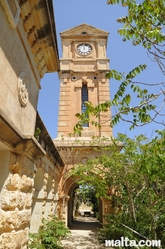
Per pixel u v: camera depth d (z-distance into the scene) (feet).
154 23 14.99
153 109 14.47
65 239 50.01
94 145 59.57
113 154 44.55
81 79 76.43
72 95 73.82
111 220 43.11
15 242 13.70
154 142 21.56
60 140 62.39
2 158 13.91
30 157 17.37
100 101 71.97
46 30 18.90
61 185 56.44
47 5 16.61
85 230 65.57
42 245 28.32
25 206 16.66
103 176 51.37
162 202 33.96
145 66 15.03
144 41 15.75
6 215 13.29
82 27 85.76
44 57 21.66
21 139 14.43
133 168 36.32
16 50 15.28
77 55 81.30
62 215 53.52
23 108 16.99
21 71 16.39
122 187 49.03
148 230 33.60
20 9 15.11
